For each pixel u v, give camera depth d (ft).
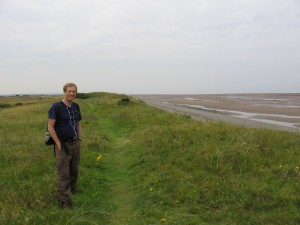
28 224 11.85
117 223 12.82
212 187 15.65
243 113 80.33
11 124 39.63
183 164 19.63
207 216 13.12
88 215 13.17
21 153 22.09
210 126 29.71
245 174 17.65
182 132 27.53
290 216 12.71
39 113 57.67
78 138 14.47
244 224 12.48
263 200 14.28
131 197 15.51
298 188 15.44
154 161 20.65
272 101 164.76
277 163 19.16
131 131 35.76
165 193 15.56
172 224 12.66
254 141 23.41
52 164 19.53
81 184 16.29
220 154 19.88
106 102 85.87
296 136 26.14
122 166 21.01
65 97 13.98
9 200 13.80
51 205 13.60
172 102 151.33
